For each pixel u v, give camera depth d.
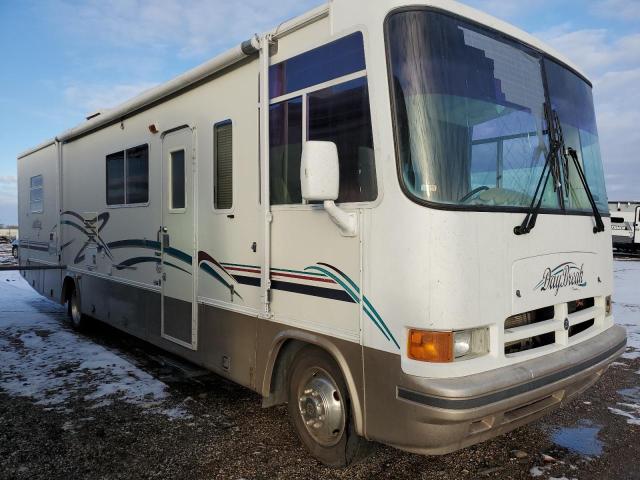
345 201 3.08
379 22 2.89
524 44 3.39
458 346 2.74
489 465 3.44
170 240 5.00
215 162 4.34
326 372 3.31
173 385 4.97
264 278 3.68
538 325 3.10
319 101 3.28
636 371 5.48
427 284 2.67
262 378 3.77
